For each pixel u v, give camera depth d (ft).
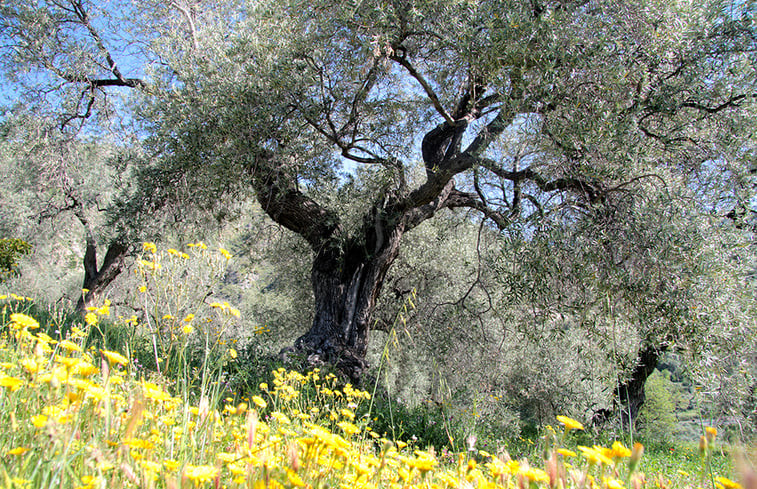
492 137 22.85
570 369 33.09
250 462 3.96
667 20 18.76
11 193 48.47
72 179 41.39
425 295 36.17
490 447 17.17
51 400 4.10
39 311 19.40
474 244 38.04
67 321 18.04
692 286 17.80
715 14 20.11
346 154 26.81
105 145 43.04
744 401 17.20
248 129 23.36
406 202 26.73
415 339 34.76
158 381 7.44
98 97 38.83
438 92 26.73
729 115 20.43
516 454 16.70
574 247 19.74
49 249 52.31
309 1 22.97
